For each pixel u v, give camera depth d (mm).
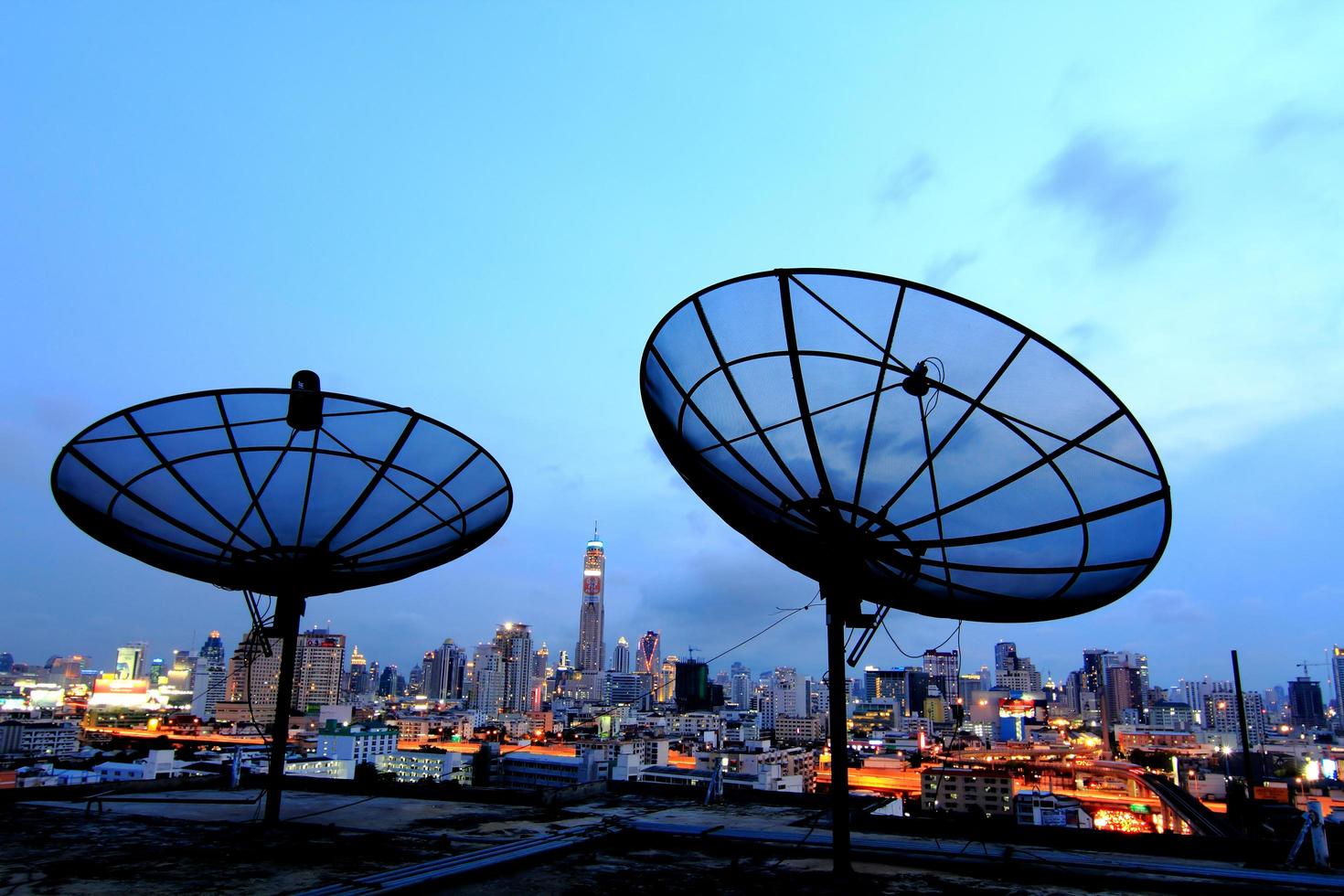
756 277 11578
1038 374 11070
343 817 15984
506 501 17266
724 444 12453
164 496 14430
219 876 10961
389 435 15195
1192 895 11297
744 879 11602
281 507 14922
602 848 13773
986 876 12133
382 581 16750
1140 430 10672
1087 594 12008
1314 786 116688
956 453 11727
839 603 11844
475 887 10930
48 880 10648
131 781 19359
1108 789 155125
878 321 11367
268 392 14211
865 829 15812
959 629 13398
